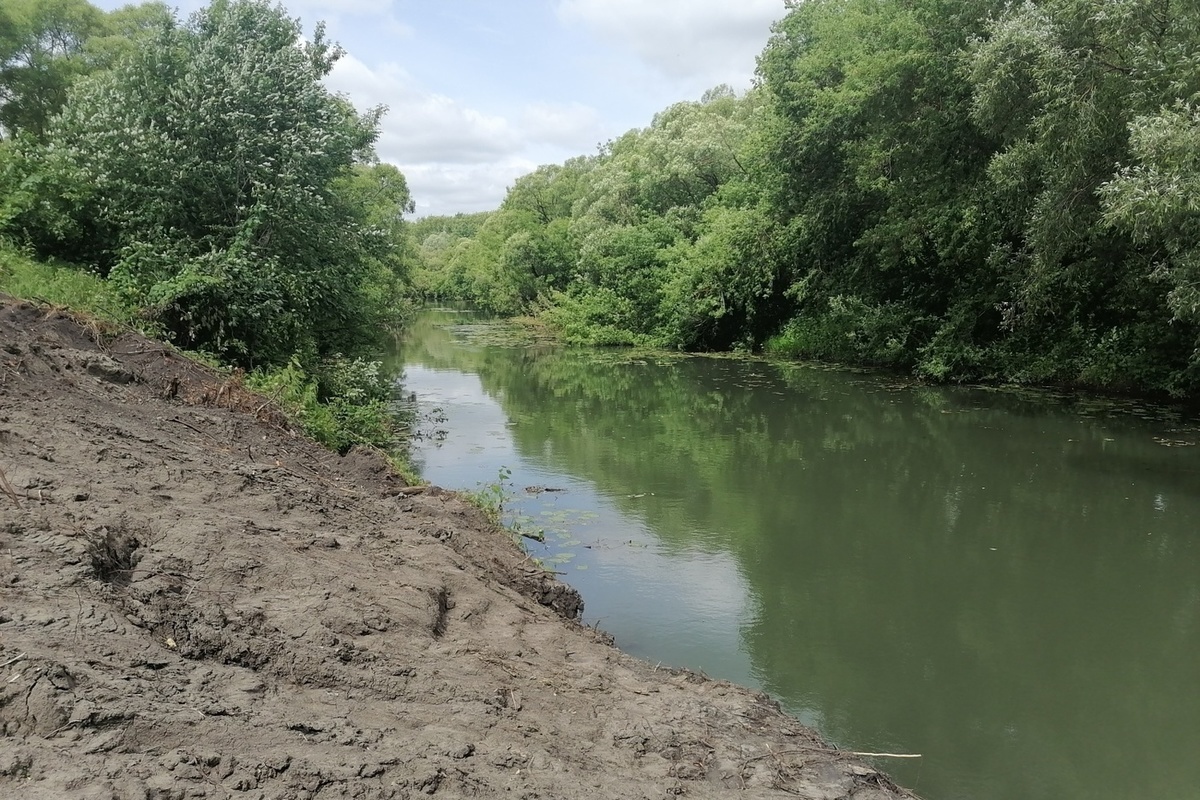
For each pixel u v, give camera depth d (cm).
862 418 1609
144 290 1112
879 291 2400
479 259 6206
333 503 666
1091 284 1816
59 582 346
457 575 595
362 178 3123
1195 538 898
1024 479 1142
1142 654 639
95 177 1215
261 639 385
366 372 1354
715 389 2022
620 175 4297
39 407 591
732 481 1131
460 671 436
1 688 267
